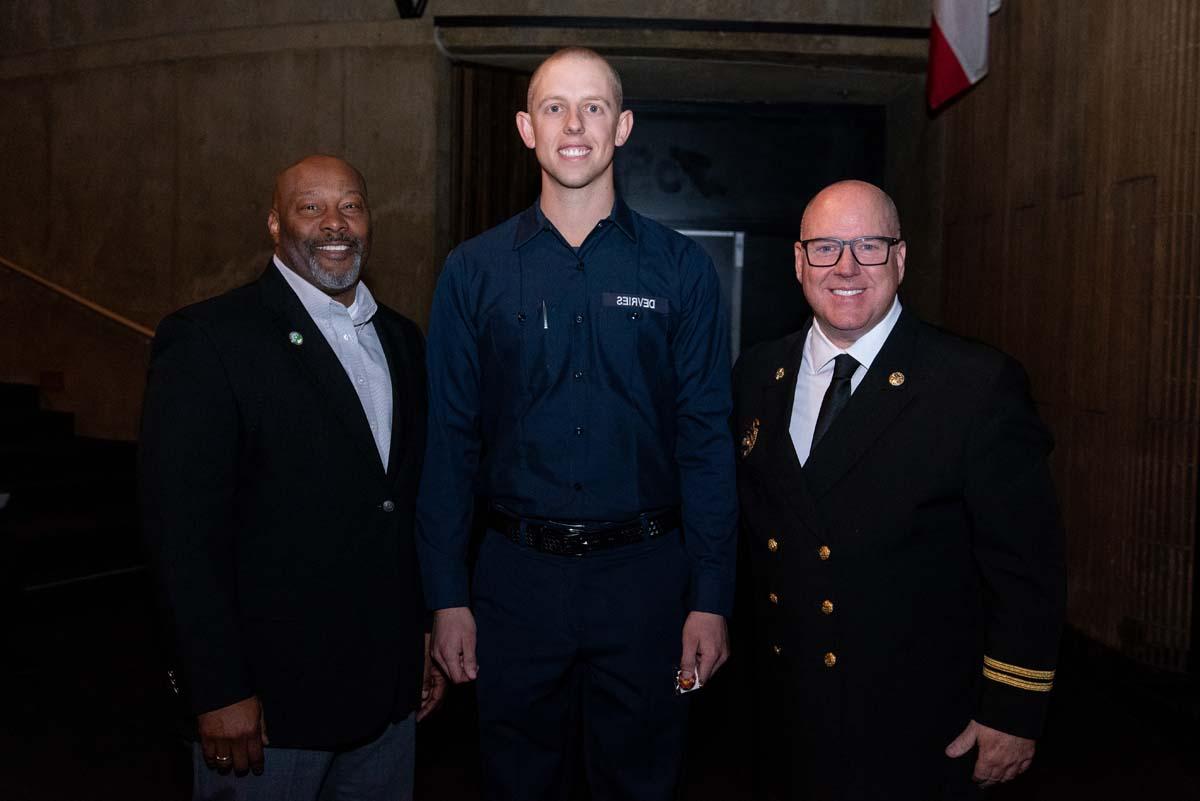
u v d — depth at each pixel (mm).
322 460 1689
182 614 1546
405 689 1810
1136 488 3936
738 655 4223
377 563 1736
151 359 1669
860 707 1563
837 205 1604
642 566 1823
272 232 1844
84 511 5578
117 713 3510
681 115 6730
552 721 1853
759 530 1724
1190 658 3684
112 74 6500
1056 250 4570
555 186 1793
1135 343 3949
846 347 1653
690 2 5629
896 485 1558
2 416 6258
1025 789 2963
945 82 4980
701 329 1838
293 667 1670
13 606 4527
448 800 2895
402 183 5863
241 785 1690
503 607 1823
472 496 1883
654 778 1859
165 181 6375
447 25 5688
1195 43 3623
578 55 1754
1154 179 3842
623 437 1802
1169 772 3088
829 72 5996
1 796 2877
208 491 1587
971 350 1603
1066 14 4484
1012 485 1510
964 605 1604
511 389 1812
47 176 6738
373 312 1867
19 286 6863
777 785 1695
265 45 6051
